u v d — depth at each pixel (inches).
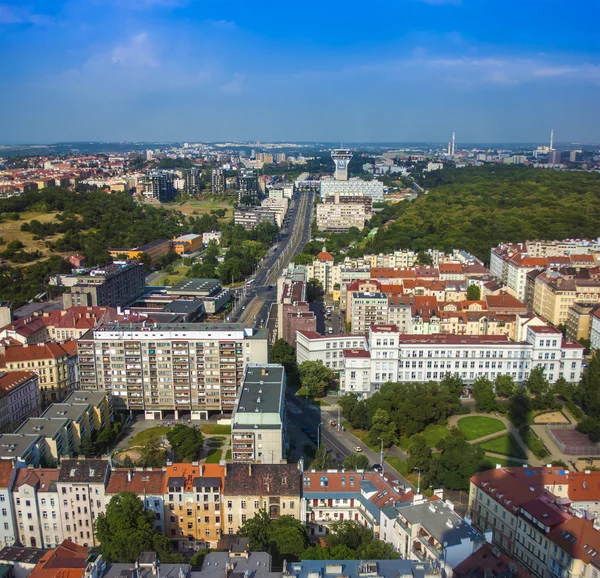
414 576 7701.8
